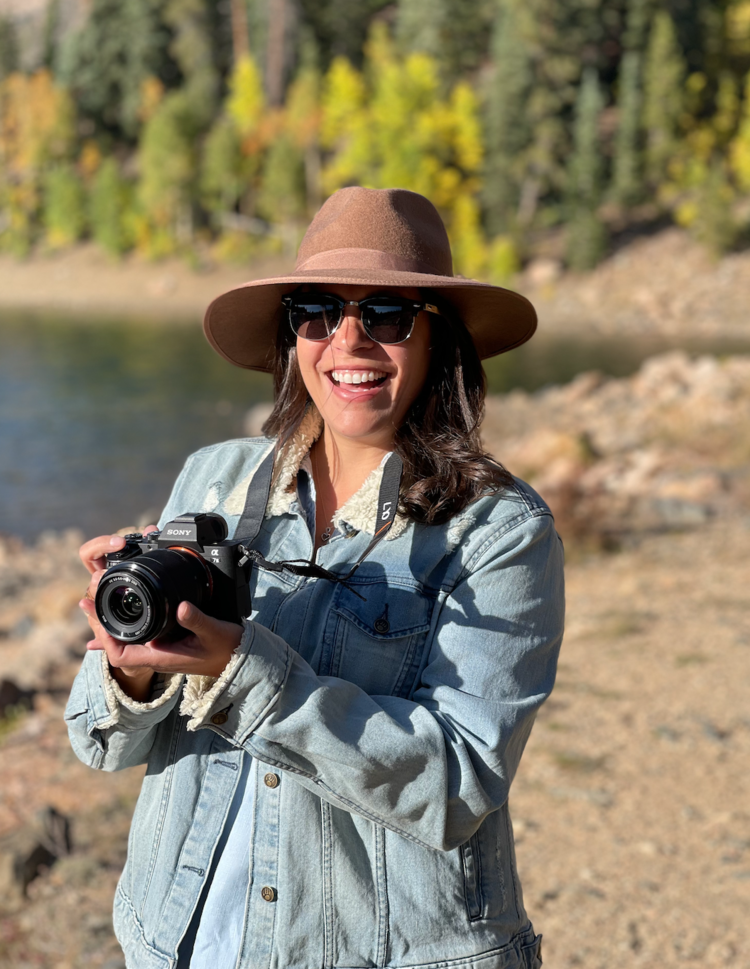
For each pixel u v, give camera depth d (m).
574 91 63.38
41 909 3.85
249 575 1.42
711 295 54.28
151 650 1.31
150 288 65.38
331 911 1.46
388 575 1.54
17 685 6.26
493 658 1.47
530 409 22.38
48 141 78.31
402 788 1.39
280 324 1.79
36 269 70.25
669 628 6.71
